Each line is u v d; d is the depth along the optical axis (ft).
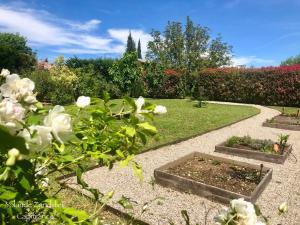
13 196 3.28
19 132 3.08
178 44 122.01
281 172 18.88
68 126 3.33
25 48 117.80
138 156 21.30
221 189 14.07
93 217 5.46
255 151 21.75
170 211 13.19
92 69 67.72
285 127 34.45
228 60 132.98
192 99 69.41
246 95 66.33
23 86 3.78
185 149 24.00
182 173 16.52
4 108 3.00
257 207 4.33
